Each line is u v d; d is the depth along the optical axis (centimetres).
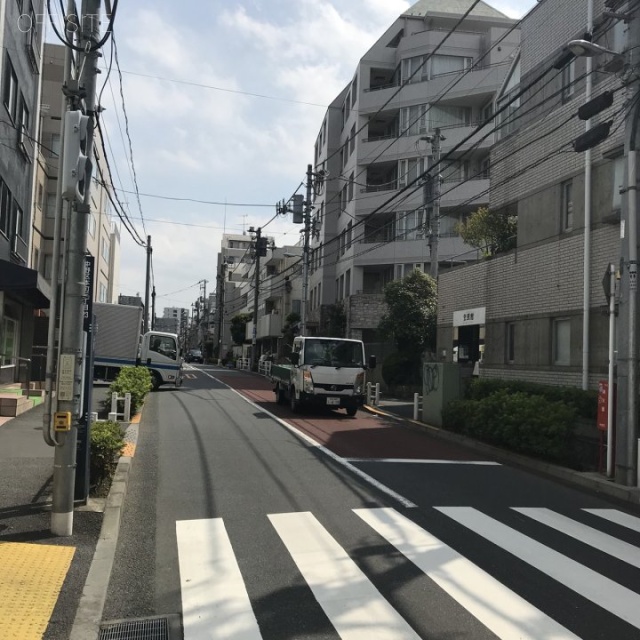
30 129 2092
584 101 1425
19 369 1894
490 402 1212
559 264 1501
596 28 1223
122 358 2434
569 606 446
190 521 646
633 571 530
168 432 1283
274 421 1539
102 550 527
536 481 939
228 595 454
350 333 3347
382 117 3653
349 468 955
